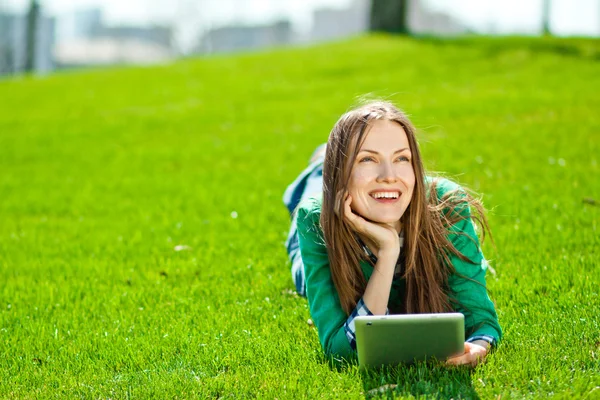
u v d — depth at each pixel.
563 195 6.13
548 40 16.50
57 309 4.41
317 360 3.35
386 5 20.92
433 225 3.32
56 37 41.09
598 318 3.56
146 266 5.25
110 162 9.52
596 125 8.73
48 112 13.54
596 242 4.88
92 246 5.86
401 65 15.00
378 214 3.16
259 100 13.03
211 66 17.12
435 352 3.02
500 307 3.93
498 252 4.85
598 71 12.99
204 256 5.36
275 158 8.94
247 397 3.05
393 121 3.20
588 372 3.00
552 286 4.12
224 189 7.60
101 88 15.72
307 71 15.30
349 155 3.16
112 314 4.26
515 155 7.75
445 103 11.06
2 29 37.62
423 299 3.34
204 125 11.37
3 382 3.38
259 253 5.32
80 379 3.35
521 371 3.02
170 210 6.97
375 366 3.09
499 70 13.82
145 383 3.22
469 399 2.83
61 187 8.35
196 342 3.70
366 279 3.35
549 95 10.92
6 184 8.66
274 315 4.03
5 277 5.16
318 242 3.38
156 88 15.14
